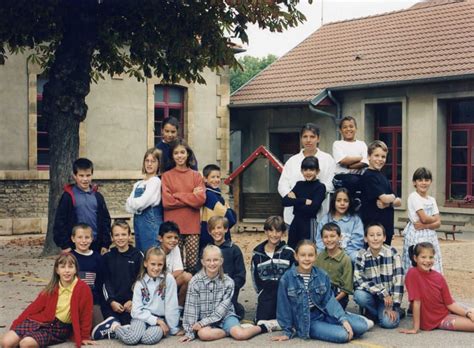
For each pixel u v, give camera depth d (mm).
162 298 7609
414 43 22391
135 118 20484
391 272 8070
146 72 14977
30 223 18281
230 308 7715
